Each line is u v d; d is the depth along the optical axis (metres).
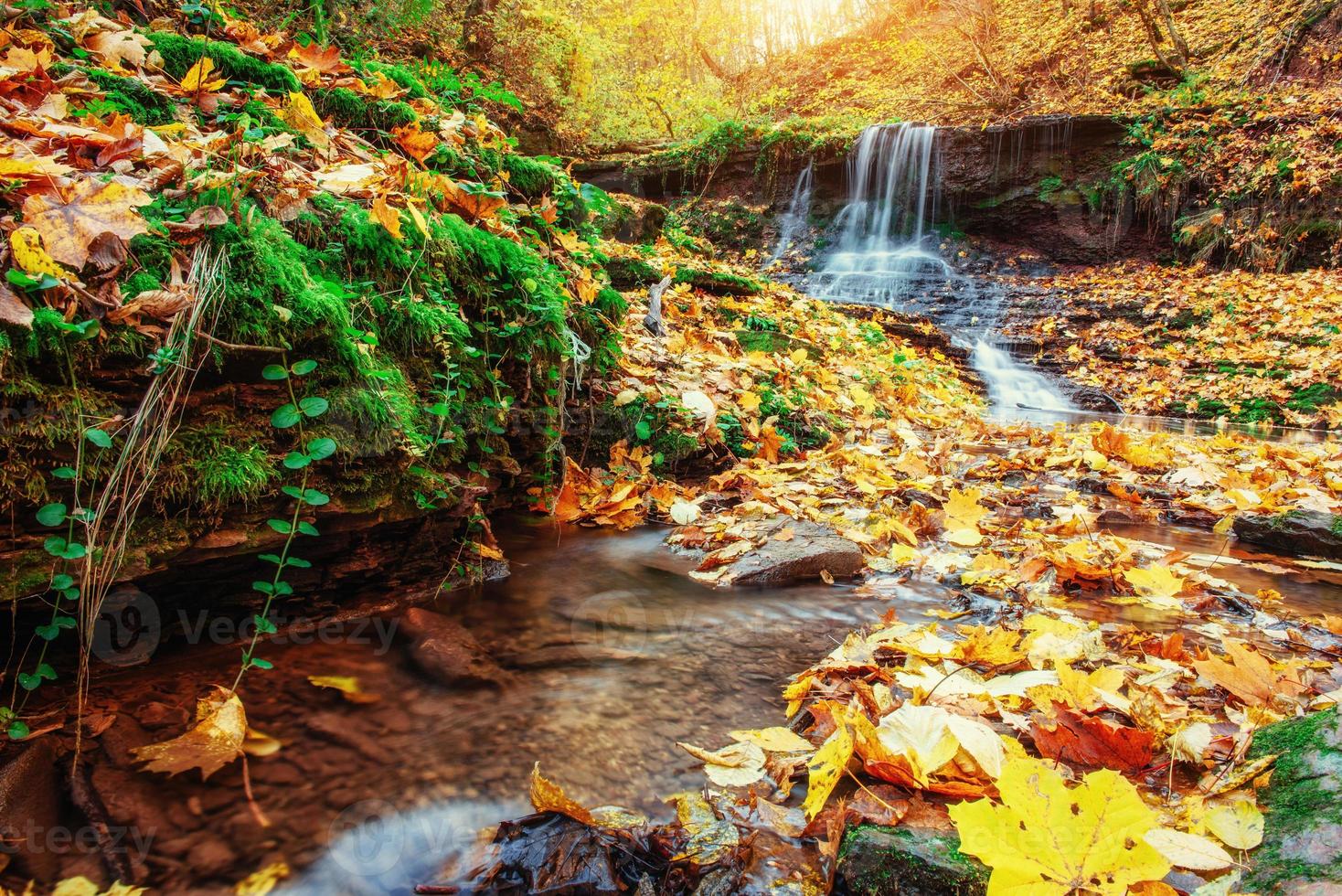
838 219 15.33
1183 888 1.02
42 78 2.30
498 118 10.91
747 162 16.05
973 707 1.52
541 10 11.70
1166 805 1.21
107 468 1.57
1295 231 10.47
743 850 1.16
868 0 22.97
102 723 1.46
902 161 14.60
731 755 1.43
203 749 1.41
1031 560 2.63
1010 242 14.06
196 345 1.71
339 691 1.67
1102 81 14.88
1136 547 3.05
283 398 1.90
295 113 3.01
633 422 3.81
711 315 6.54
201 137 2.50
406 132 3.62
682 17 21.17
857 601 2.41
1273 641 2.09
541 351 3.10
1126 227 12.54
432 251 2.63
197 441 1.72
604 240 6.94
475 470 2.76
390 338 2.39
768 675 1.84
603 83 15.75
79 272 1.58
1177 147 12.02
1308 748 1.16
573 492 3.29
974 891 0.99
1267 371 8.43
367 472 2.07
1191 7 15.52
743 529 3.03
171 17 3.92
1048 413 8.41
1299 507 3.41
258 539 1.84
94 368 1.56
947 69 18.31
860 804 1.23
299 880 1.11
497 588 2.41
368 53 6.71
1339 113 10.98
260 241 1.92
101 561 1.54
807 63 24.19
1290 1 13.14
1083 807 0.97
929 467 4.35
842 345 7.35
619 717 1.60
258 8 6.09
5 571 1.44
